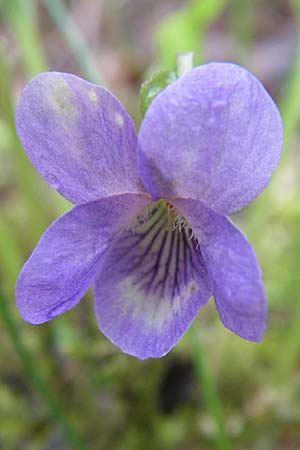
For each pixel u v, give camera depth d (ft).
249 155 0.24
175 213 0.26
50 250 0.24
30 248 0.42
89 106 0.24
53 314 0.25
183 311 0.26
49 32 0.61
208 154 0.24
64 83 0.24
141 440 0.36
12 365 0.38
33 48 0.40
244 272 0.23
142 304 0.26
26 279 0.24
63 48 0.59
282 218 0.42
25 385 0.38
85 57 0.38
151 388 0.36
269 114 0.24
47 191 0.42
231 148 0.24
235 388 0.37
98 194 0.25
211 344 0.38
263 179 0.24
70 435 0.32
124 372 0.36
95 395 0.37
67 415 0.37
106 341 0.37
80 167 0.25
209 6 0.41
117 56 0.56
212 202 0.25
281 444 0.36
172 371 0.37
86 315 0.38
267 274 0.40
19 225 0.42
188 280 0.26
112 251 0.26
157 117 0.24
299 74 0.39
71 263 0.25
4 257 0.38
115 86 0.53
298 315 0.36
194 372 0.37
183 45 0.41
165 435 0.36
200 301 0.26
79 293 0.26
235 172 0.24
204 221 0.24
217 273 0.24
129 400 0.37
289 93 0.39
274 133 0.24
